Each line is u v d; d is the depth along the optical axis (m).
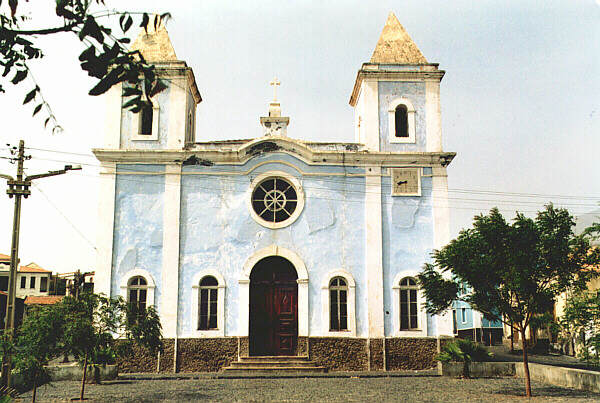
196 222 23.84
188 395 17.16
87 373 19.98
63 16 5.52
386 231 24.03
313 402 15.94
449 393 17.28
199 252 23.62
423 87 25.23
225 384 19.48
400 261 23.81
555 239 16.70
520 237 16.77
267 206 24.19
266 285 23.75
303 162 24.36
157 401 16.11
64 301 16.03
